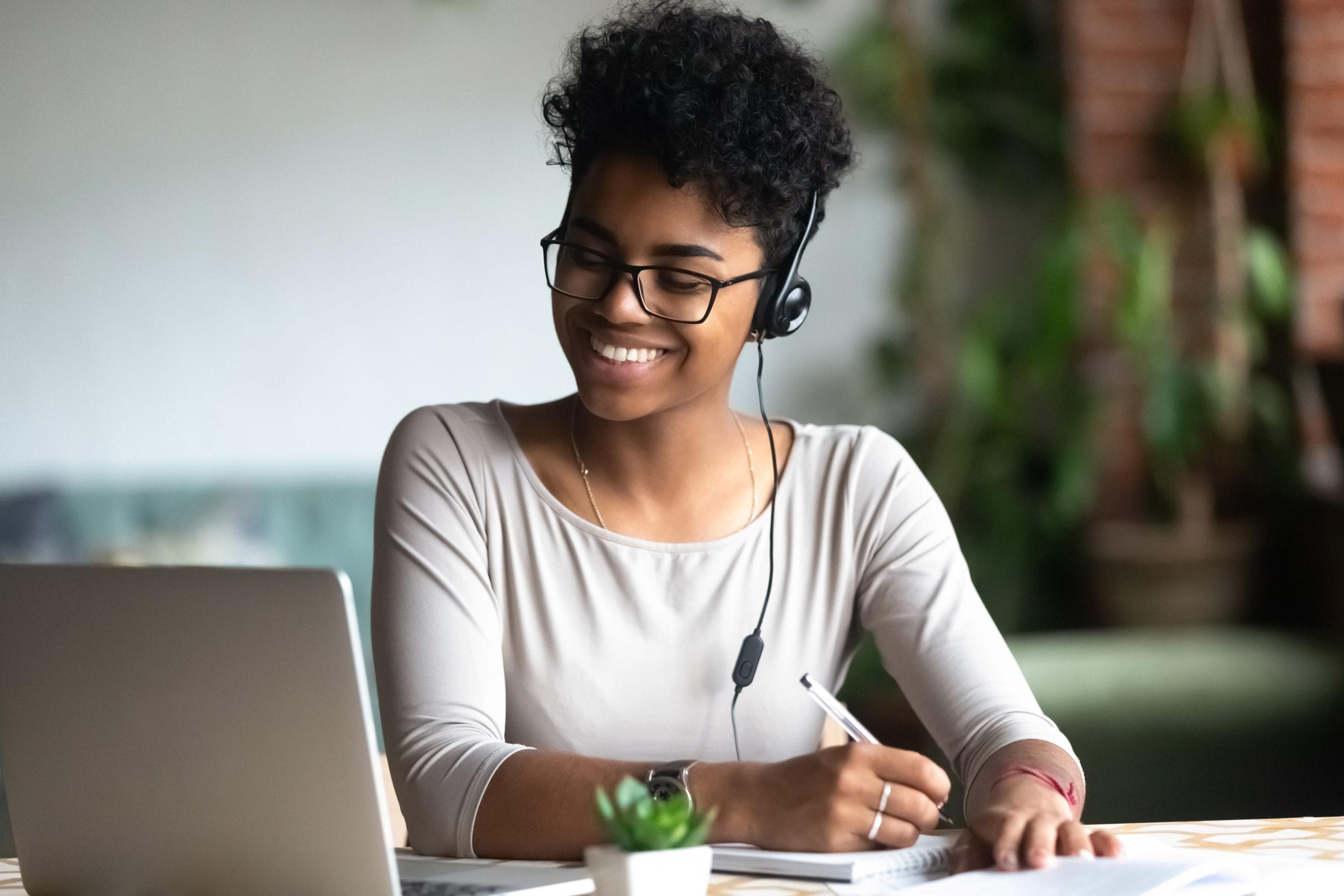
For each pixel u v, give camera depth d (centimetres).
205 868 107
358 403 535
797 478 164
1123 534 545
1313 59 536
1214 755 386
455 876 117
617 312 141
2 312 514
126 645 107
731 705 157
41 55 513
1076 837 117
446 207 539
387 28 533
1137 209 550
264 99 527
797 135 145
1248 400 543
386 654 146
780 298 151
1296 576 551
